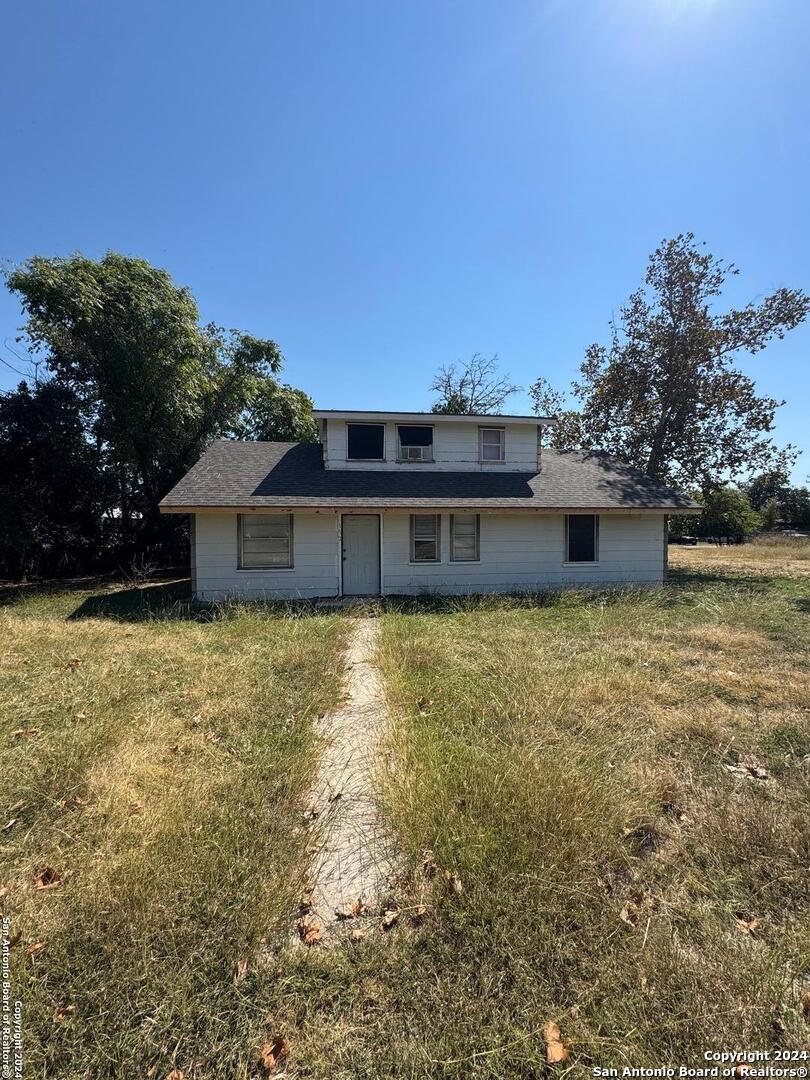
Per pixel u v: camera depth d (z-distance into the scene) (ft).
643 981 6.17
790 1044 5.53
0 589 44.47
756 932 6.99
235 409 64.28
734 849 8.57
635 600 33.96
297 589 38.91
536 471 46.62
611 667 18.47
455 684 16.96
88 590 43.83
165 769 11.30
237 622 27.53
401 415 42.98
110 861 8.16
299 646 21.83
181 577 53.88
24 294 49.08
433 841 8.69
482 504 39.14
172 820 9.16
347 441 43.16
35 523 51.62
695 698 15.62
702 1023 5.70
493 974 6.31
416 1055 5.42
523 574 42.63
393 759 11.85
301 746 12.59
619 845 8.45
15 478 50.80
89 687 16.63
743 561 65.98
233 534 37.81
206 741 12.92
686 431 62.59
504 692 15.79
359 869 8.27
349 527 40.37
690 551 82.79
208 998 6.03
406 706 15.11
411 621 28.43
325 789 10.85
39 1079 5.25
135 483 59.82
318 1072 5.30
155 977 6.24
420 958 6.54
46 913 7.26
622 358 65.16
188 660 19.85
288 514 38.70
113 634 24.67
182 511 35.60
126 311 52.34
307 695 16.17
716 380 60.70
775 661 19.79
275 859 8.33
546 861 8.00
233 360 63.57
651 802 9.84
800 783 10.71
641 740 12.70
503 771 10.52
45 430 50.70
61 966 6.37
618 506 41.37
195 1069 5.35
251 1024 5.78
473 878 7.77
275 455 44.96
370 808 10.09
